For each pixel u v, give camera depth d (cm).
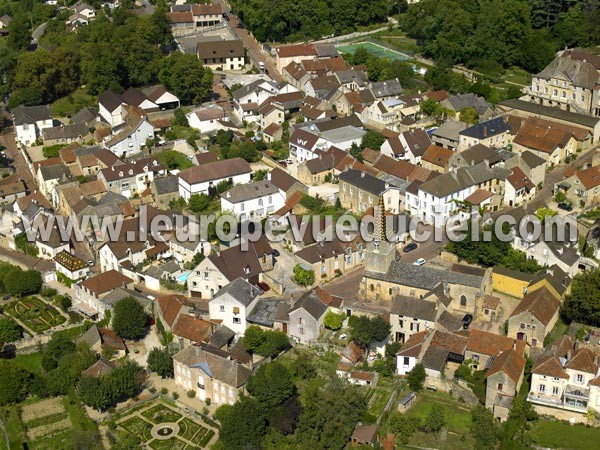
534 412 13788
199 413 14950
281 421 13962
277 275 18188
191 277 17750
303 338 16088
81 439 14188
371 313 16250
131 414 15075
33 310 18588
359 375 14862
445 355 14788
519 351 14750
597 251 17325
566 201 19838
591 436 13450
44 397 15825
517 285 16725
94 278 18200
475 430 13462
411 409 14238
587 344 15012
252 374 14962
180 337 16488
